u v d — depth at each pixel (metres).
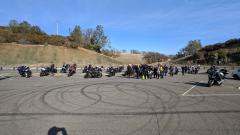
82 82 24.44
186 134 7.93
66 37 96.56
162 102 13.48
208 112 11.03
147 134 7.96
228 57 83.94
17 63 63.69
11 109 11.66
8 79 28.08
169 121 9.51
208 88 19.83
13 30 89.25
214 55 88.12
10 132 8.20
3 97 15.09
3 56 64.81
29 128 8.64
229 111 11.23
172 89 19.05
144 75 29.08
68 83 23.39
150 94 16.42
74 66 36.00
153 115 10.49
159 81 25.78
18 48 70.19
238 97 15.25
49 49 73.75
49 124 9.12
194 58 102.69
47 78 29.66
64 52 75.50
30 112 11.05
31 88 19.39
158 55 129.50
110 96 15.52
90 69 31.84
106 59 85.00
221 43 103.19
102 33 106.56
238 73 29.53
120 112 11.04
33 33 91.00
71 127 8.75
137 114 10.66
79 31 98.25
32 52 70.38
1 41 72.56
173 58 134.75
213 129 8.44
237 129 8.43
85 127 8.73
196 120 9.64
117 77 31.69
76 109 11.66
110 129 8.49
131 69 32.50
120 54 132.50
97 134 7.97
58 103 13.16
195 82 24.83
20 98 14.73
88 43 102.12
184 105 12.63
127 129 8.48
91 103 13.16
